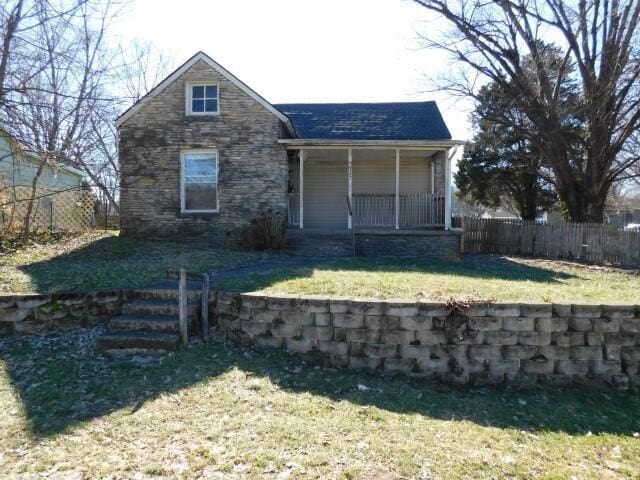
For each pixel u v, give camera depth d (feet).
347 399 14.02
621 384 16.26
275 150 42.04
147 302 20.16
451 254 42.11
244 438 11.18
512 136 80.59
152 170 42.37
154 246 37.27
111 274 24.76
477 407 14.23
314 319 17.33
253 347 18.13
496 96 72.13
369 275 23.44
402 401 14.21
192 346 17.95
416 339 16.60
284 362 16.83
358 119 50.96
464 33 62.13
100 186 65.00
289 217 49.75
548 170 90.27
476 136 94.38
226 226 42.19
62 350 17.70
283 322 17.72
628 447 12.11
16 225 38.99
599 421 13.78
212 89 42.70
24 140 31.01
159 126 42.29
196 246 39.24
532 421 13.44
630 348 16.49
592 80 56.95
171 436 11.25
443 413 13.56
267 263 31.71
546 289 20.65
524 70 66.59
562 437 12.48
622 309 16.47
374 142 42.19
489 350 16.39
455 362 16.44
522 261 45.29
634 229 42.98
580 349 16.47
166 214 42.42
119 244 37.06
